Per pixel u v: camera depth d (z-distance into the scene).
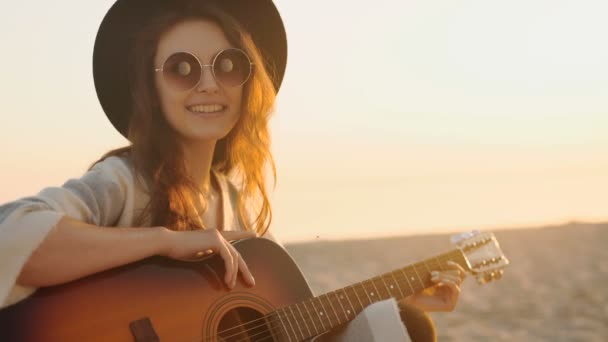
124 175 2.24
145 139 2.32
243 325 2.18
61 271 1.91
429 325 2.56
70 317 1.91
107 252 1.97
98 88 2.49
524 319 7.96
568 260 11.87
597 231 15.16
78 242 1.94
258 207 2.75
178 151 2.37
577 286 9.82
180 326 2.04
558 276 10.52
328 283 10.01
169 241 2.07
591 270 11.00
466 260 2.83
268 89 2.52
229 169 2.69
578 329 7.53
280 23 2.63
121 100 2.49
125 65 2.45
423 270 2.68
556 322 7.82
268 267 2.30
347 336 2.35
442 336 7.19
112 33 2.43
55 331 1.89
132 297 2.00
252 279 2.22
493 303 8.80
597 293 9.36
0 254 1.84
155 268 2.05
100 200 2.17
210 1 2.44
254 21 2.59
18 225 1.88
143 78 2.34
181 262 2.11
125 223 2.24
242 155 2.63
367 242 14.79
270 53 2.66
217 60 2.35
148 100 2.34
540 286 9.81
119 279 2.00
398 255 12.77
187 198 2.34
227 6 2.52
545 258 12.07
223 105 2.39
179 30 2.35
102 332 1.94
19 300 1.90
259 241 2.32
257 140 2.57
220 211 2.57
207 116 2.36
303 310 2.29
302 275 2.35
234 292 2.18
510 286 9.82
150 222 2.28
